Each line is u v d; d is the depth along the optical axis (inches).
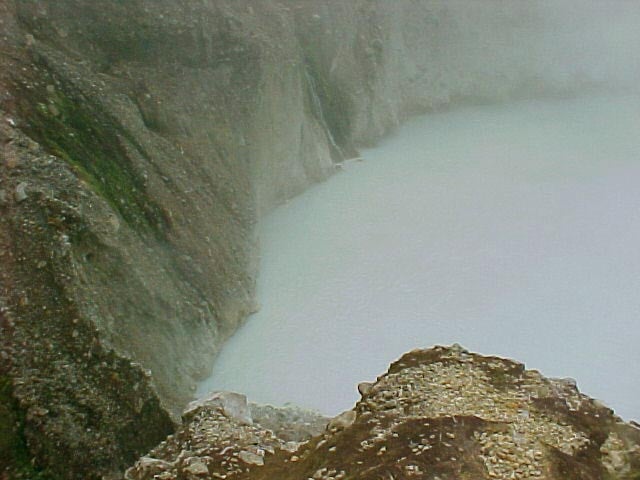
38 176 762.8
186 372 827.4
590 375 857.5
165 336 815.1
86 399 671.8
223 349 912.9
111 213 794.2
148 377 714.8
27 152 783.1
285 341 928.3
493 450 531.5
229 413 679.7
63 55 951.6
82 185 781.3
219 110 1103.0
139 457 678.5
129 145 924.6
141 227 869.2
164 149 981.8
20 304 685.9
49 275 705.6
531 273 1066.1
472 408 585.6
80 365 682.8
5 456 617.9
